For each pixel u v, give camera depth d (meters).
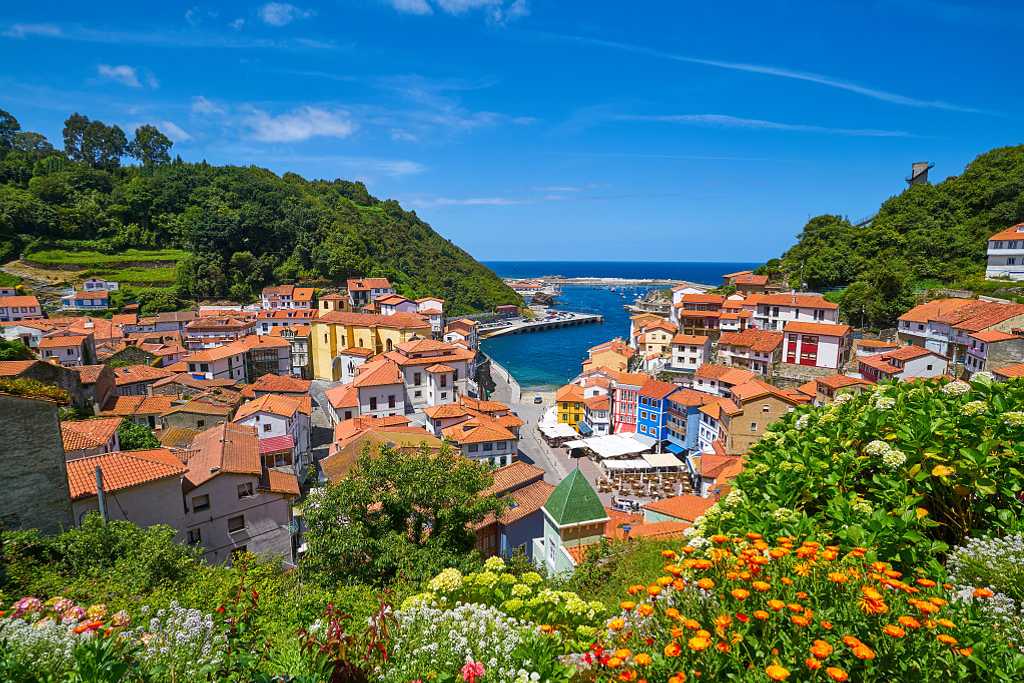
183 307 115.88
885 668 4.74
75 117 180.50
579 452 66.69
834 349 70.31
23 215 120.31
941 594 6.05
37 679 5.67
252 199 149.62
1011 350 50.03
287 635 7.41
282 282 131.12
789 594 5.49
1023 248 72.94
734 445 50.88
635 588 6.79
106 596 12.30
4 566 15.19
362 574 16.92
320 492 20.75
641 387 68.25
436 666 6.23
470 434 51.81
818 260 98.81
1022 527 7.38
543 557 25.95
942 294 75.81
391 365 68.50
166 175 153.38
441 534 18.03
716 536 6.93
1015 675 4.63
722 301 102.38
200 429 49.44
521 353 137.50
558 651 6.89
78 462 23.61
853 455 9.38
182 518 25.67
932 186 99.25
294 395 65.56
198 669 6.12
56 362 59.69
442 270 181.12
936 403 9.74
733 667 5.09
